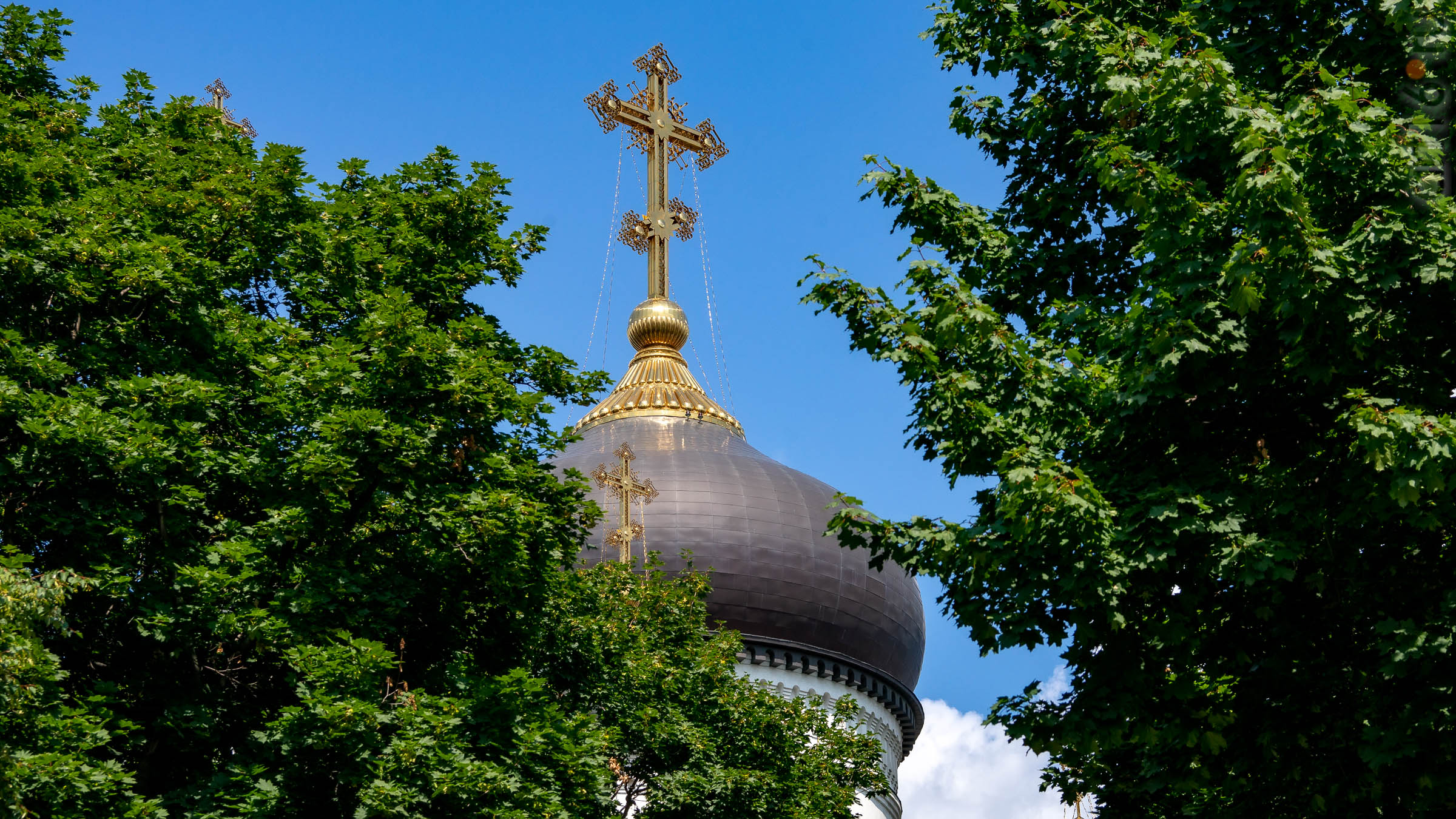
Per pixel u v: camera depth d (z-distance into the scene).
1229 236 15.14
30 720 16.50
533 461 23.36
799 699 34.72
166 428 19.67
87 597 19.23
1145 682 14.91
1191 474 14.99
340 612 20.08
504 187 25.55
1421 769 13.84
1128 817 18.03
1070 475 14.48
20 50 24.83
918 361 16.02
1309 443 15.30
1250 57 17.16
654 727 28.48
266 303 24.34
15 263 19.89
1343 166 14.54
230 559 19.77
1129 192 15.41
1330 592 15.10
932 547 15.80
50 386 19.98
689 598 34.19
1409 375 14.78
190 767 20.33
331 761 18.59
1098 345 16.03
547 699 21.77
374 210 24.98
